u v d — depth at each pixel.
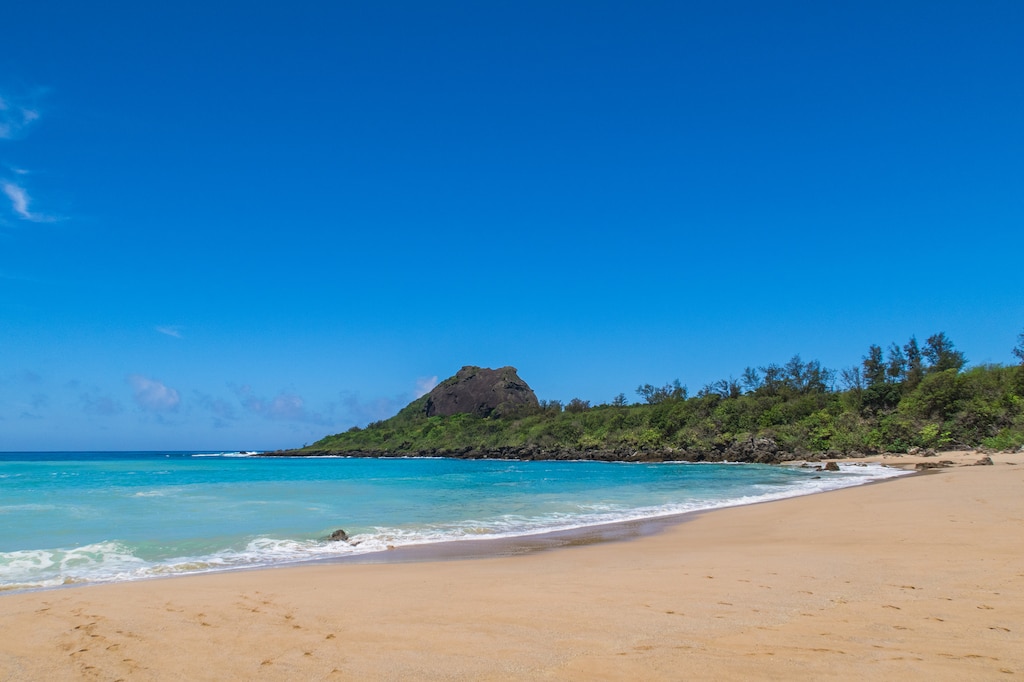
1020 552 11.05
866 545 12.98
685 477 50.28
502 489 38.09
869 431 74.88
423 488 39.56
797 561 11.34
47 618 8.13
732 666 5.66
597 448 107.06
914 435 68.44
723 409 98.38
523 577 10.71
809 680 5.22
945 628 6.72
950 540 12.80
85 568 13.15
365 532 18.98
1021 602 7.75
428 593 9.46
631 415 114.12
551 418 134.75
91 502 27.75
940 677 5.21
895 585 8.91
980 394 70.31
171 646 6.91
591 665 5.85
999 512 16.70
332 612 8.31
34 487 37.66
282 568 12.71
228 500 29.53
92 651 6.77
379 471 70.19
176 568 13.10
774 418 90.56
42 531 18.55
